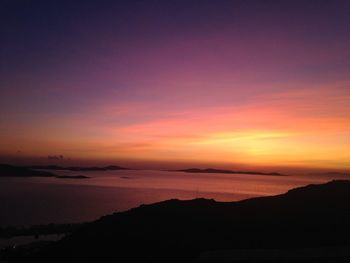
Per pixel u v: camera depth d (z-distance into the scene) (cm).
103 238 3228
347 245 2477
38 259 3238
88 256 2941
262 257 2177
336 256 2138
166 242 2905
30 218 9056
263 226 3067
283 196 3934
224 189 17050
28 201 13188
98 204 12131
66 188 18962
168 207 3803
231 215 3441
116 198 13950
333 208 3397
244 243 2708
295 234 2816
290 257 2155
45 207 11350
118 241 3095
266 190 16350
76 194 15725
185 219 3403
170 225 3294
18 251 3853
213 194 14375
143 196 14512
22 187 19562
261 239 2764
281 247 2538
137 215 3659
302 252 2252
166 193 15500
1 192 16562
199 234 3005
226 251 2348
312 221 3073
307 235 2766
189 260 2511
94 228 3550
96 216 9444
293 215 3288
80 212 10275
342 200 3634
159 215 3581
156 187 19225
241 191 15600
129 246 2956
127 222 3516
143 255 2756
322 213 3269
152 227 3297
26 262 3278
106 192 16538
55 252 3247
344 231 2791
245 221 3238
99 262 2788
